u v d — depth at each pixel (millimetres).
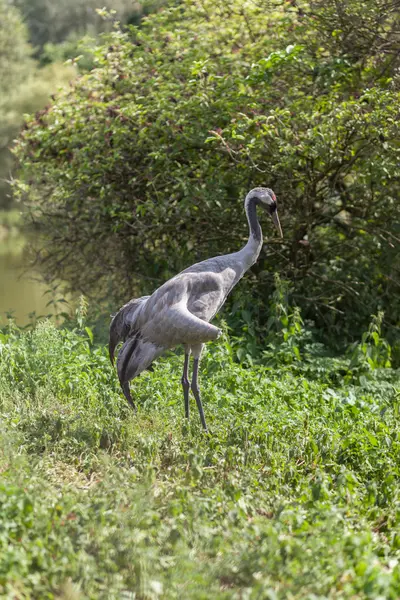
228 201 15609
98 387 11016
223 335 13055
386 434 9852
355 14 14938
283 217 15922
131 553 5824
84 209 16906
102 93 16938
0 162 48531
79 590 5363
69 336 12891
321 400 11453
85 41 17953
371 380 13414
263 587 5391
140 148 15633
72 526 6152
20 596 5199
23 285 28078
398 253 15938
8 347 11875
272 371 12938
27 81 53531
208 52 16766
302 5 15586
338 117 13945
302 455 9203
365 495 8344
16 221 39688
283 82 15891
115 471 7371
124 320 10133
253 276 16188
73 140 16156
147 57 16719
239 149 14938
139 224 15891
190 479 7773
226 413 10469
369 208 15859
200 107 15008
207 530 6336
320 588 5602
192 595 5270
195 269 10047
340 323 16484
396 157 14477
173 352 13922
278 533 6379
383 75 15680
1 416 9195
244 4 16484
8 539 5824
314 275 16109
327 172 15102
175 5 17828
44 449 8672
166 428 9609
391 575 5941
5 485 6543
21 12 63656
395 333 15922
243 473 8164
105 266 17109
